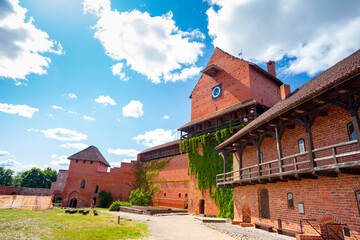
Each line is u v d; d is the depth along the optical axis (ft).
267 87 90.07
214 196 79.56
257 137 44.62
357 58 30.30
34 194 158.40
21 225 41.68
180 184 115.24
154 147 153.89
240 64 88.07
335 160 26.86
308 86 42.09
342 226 29.01
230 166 74.49
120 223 54.03
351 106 25.62
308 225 34.14
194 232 46.55
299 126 40.22
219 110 90.89
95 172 152.56
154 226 53.11
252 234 38.42
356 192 27.91
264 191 47.85
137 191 128.06
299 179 36.37
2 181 221.46
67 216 61.93
